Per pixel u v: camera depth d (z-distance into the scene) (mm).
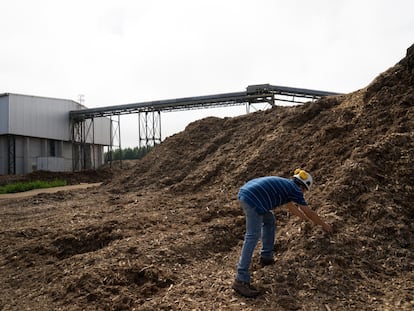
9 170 29844
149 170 14156
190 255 4812
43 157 31391
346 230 4375
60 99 33250
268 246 4113
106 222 6570
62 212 9438
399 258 3961
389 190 4906
